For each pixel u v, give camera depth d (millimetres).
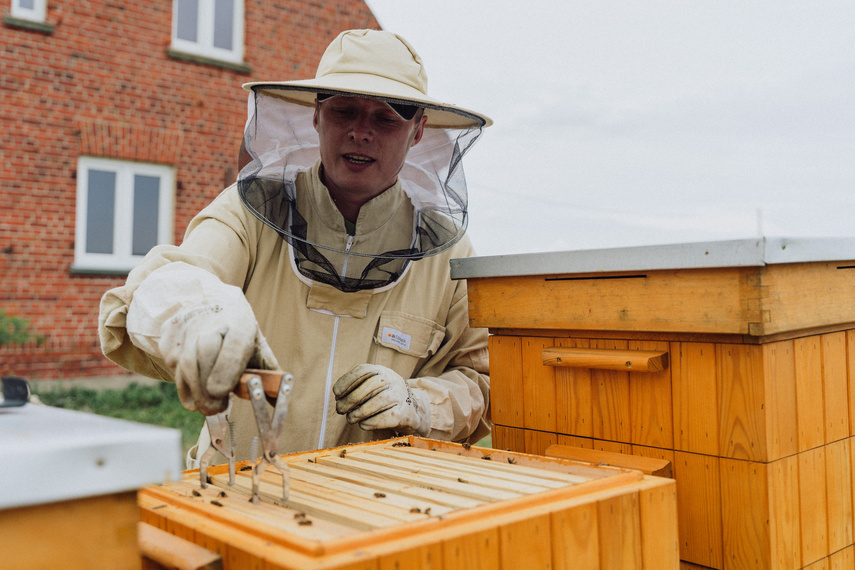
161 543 898
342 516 939
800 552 1341
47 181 8234
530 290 1684
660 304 1416
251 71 9562
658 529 1088
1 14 7867
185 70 9055
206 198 9328
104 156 8586
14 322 7898
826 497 1419
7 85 7949
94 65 8445
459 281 2219
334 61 1901
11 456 657
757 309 1259
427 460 1342
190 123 9141
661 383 1446
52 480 682
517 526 903
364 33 1924
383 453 1426
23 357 8047
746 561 1305
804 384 1385
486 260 1764
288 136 1911
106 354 1665
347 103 1789
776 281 1291
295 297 1959
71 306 8359
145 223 9055
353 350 1963
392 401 1628
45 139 8203
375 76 1856
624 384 1516
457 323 2184
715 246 1284
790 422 1336
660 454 1445
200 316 1123
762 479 1279
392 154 1868
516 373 1762
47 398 7664
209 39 9305
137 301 1329
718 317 1315
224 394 1041
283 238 1937
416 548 807
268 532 843
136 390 8383
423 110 1945
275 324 1958
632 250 1424
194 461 2205
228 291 1248
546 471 1207
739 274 1284
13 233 8016
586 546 979
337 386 1662
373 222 1917
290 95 1872
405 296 2059
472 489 1066
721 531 1344
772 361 1305
